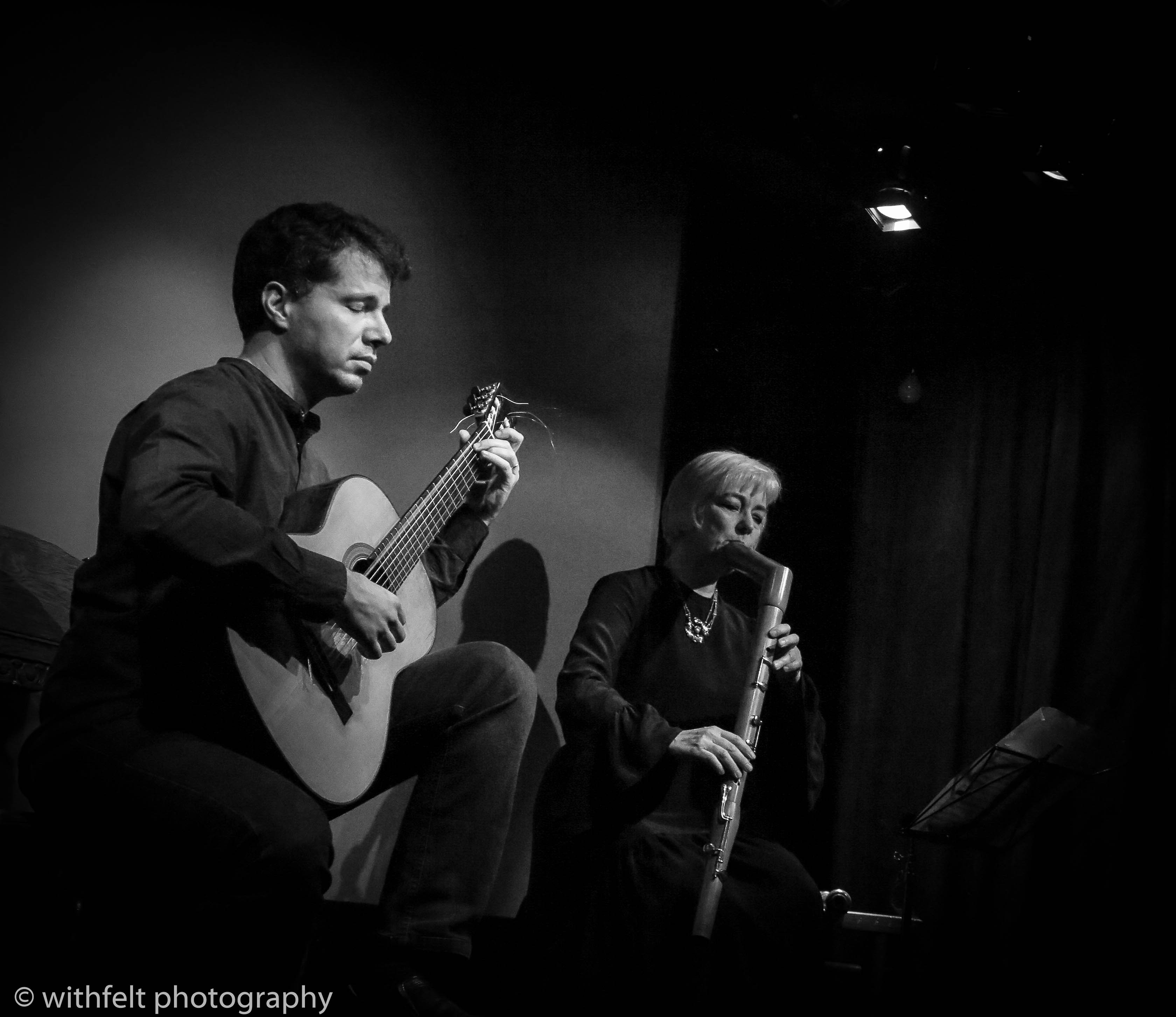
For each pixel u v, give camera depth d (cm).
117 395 280
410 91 335
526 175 354
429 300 329
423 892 210
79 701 186
